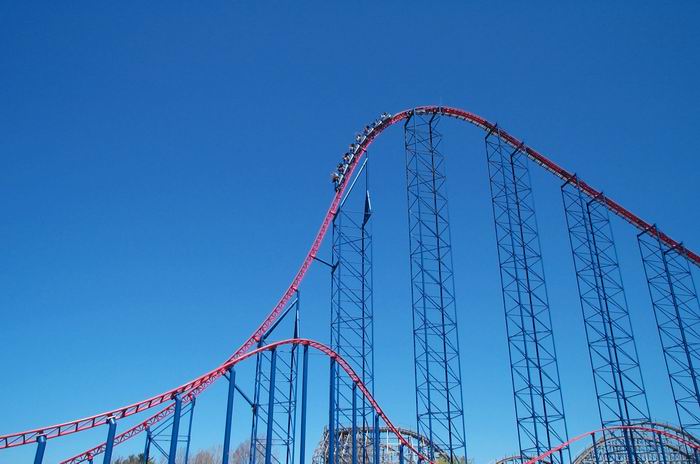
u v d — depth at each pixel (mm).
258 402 43438
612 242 47469
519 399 40281
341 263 45594
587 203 49938
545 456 38188
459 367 40188
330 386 41406
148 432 39250
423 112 52562
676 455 54719
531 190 45750
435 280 42969
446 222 44375
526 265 43719
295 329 44844
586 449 58031
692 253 53250
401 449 46500
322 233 48188
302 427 39188
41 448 31781
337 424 43031
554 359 40250
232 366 38688
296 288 46906
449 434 38438
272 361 40531
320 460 59438
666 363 46562
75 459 42125
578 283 47188
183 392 36562
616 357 43781
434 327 41594
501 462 53469
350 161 49844
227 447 36500
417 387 40125
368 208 46625
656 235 51312
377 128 51031
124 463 69250
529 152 51344
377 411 44281
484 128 53094
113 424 33531
